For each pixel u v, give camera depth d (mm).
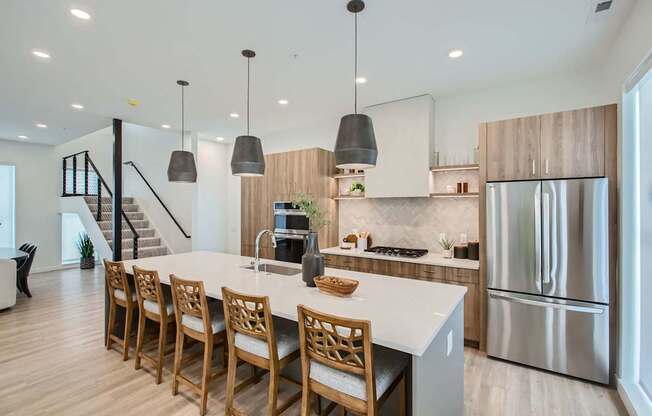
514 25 2518
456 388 2098
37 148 7074
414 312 1880
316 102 4285
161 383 2648
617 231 2666
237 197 6863
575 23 2498
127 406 2342
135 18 2389
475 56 3027
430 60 3098
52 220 7305
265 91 3887
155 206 7332
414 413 1531
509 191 3055
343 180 5117
